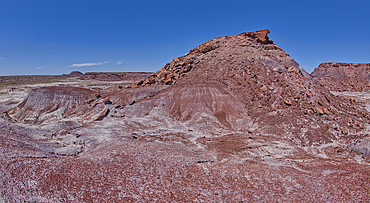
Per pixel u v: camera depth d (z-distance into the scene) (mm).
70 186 13648
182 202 12047
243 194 13055
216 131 33094
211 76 52344
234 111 39219
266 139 29219
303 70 55156
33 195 12539
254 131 32906
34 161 17453
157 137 29906
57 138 29516
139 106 43812
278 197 12602
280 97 40406
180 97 44906
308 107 37062
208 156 22000
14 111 46500
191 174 16094
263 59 53344
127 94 49125
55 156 21266
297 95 40094
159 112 41438
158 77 58094
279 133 31391
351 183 14266
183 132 33000
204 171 16922
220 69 53844
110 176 15352
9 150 19234
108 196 12648
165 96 45969
